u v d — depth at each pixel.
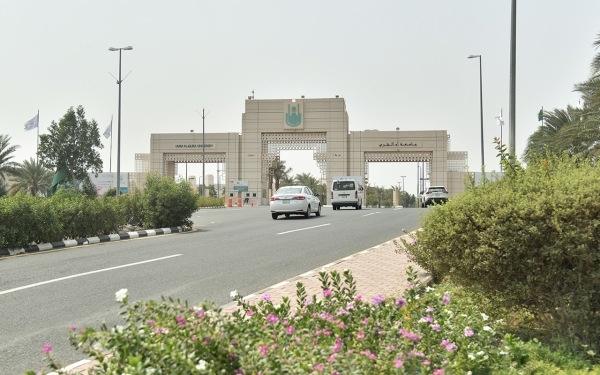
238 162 64.12
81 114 45.84
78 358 5.04
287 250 12.50
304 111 62.53
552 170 5.62
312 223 20.52
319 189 86.19
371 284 7.86
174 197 18.97
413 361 3.14
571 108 30.41
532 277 4.74
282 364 2.99
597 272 4.45
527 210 4.73
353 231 16.91
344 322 3.99
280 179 79.50
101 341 3.11
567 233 4.50
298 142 63.44
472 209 5.18
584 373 4.08
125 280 8.84
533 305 5.10
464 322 4.47
